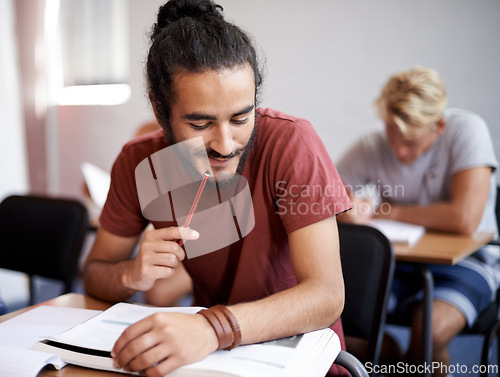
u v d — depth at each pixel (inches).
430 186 75.2
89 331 30.5
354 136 105.3
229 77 29.9
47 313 35.8
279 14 109.3
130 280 35.6
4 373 26.1
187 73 30.1
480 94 91.9
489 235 67.9
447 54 94.0
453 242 63.5
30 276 72.1
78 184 139.1
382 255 49.0
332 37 104.7
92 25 131.3
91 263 42.1
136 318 32.2
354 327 49.1
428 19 94.9
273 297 30.8
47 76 138.6
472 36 91.3
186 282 81.1
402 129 71.8
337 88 105.7
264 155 36.2
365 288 49.1
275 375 24.8
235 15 114.1
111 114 131.0
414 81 71.4
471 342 88.9
